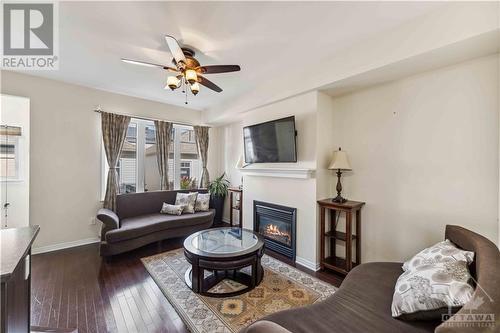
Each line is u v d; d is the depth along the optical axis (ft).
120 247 10.11
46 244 11.05
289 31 7.09
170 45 6.46
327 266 9.12
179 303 6.96
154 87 12.30
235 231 9.94
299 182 10.26
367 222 9.28
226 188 15.96
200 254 7.47
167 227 11.93
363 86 9.07
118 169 13.44
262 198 12.20
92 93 12.33
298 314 4.37
